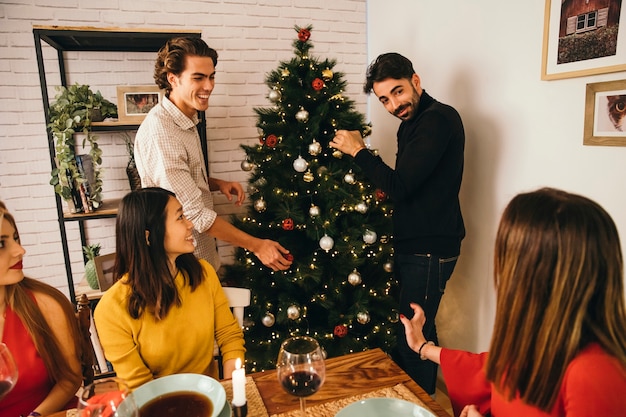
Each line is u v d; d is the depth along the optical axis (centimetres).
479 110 207
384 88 183
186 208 175
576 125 161
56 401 125
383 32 280
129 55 251
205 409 93
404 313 200
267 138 198
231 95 275
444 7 222
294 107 203
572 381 70
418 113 190
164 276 124
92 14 242
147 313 125
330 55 296
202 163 200
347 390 104
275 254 182
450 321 244
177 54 174
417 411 90
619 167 148
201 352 137
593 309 71
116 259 126
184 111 187
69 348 132
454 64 219
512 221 75
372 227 206
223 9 265
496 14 191
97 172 217
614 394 67
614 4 141
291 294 212
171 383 102
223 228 179
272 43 279
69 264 215
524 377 75
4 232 113
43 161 247
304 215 203
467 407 96
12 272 116
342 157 210
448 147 179
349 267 205
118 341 122
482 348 221
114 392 78
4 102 237
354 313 208
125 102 219
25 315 122
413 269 194
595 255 68
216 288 144
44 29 194
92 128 217
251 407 98
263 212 213
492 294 210
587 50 151
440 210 186
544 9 167
